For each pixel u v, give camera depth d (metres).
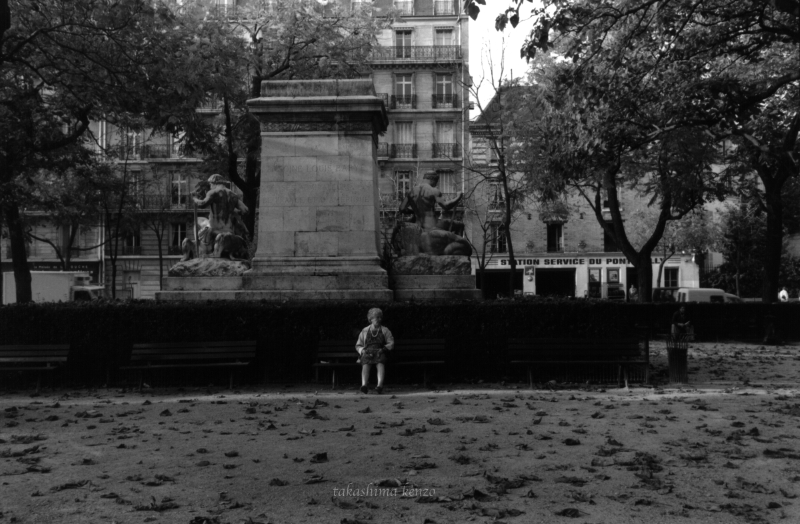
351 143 17.69
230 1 37.38
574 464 8.01
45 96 26.58
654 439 9.31
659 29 19.23
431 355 14.70
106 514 6.38
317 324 15.03
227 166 30.52
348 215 17.52
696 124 20.14
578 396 13.19
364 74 32.06
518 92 32.91
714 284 58.81
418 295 17.58
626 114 20.09
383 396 13.30
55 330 15.06
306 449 8.80
